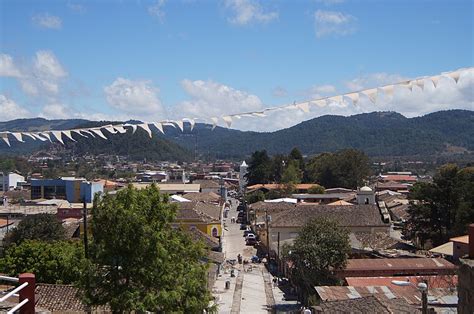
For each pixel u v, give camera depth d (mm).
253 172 171125
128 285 28375
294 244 58844
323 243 56094
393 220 106188
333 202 116938
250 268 77375
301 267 56375
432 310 30469
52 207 106000
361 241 75562
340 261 55875
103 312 36281
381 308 34969
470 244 15391
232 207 158000
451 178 77875
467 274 14578
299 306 55125
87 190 113812
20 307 15906
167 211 29906
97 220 28781
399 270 56531
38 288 38406
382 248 72688
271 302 57500
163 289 28250
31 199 122938
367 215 84812
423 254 66438
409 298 41312
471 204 71312
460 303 15016
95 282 28172
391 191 156375
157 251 28375
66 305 36719
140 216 28312
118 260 28359
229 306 55562
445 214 77625
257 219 105250
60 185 124438
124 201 29375
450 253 63469
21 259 46625
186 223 85188
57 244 50062
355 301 37312
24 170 199875
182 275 30500
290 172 147375
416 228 79875
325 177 157250
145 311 27672
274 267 76375
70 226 78500
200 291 32375
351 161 156625
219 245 81000
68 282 44812
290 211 86812
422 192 79188
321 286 50188
